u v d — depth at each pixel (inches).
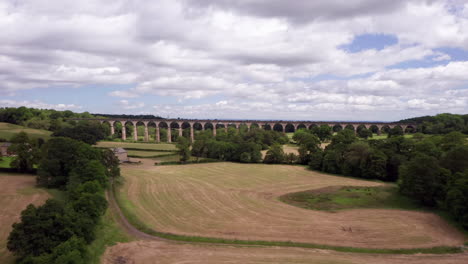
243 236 1823.3
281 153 4827.8
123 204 2413.9
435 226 2001.7
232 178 3698.3
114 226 1932.8
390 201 2630.4
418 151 3452.3
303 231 1913.1
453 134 3939.5
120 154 4785.9
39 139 5004.9
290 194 2925.7
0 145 4298.7
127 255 1544.0
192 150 5260.8
